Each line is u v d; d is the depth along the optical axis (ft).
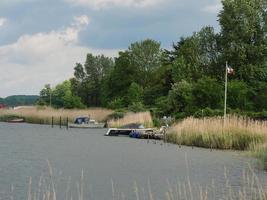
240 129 164.35
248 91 279.69
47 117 346.33
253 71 311.88
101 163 129.49
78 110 344.08
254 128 163.22
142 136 219.41
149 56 490.08
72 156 145.89
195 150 160.97
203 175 108.78
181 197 84.07
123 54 471.21
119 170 116.78
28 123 357.41
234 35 324.19
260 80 313.73
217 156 142.92
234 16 329.93
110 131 239.09
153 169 118.42
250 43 328.90
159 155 147.95
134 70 469.98
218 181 100.27
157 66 483.10
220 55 344.08
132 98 366.43
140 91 372.38
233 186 93.76
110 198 84.48
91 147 176.55
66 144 188.24
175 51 438.40
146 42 492.54
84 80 651.25
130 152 157.17
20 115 373.20
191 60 375.66
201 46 380.17
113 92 469.98
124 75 466.70
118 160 135.95
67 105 410.11
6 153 153.89
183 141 180.86
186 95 264.93
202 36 379.35
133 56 492.13
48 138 220.84
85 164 127.44
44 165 124.88
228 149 162.71
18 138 220.23
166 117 260.83
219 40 338.95
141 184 98.02
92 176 107.55
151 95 373.61
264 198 80.59
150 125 247.29
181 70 359.05
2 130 278.46
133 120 251.19
